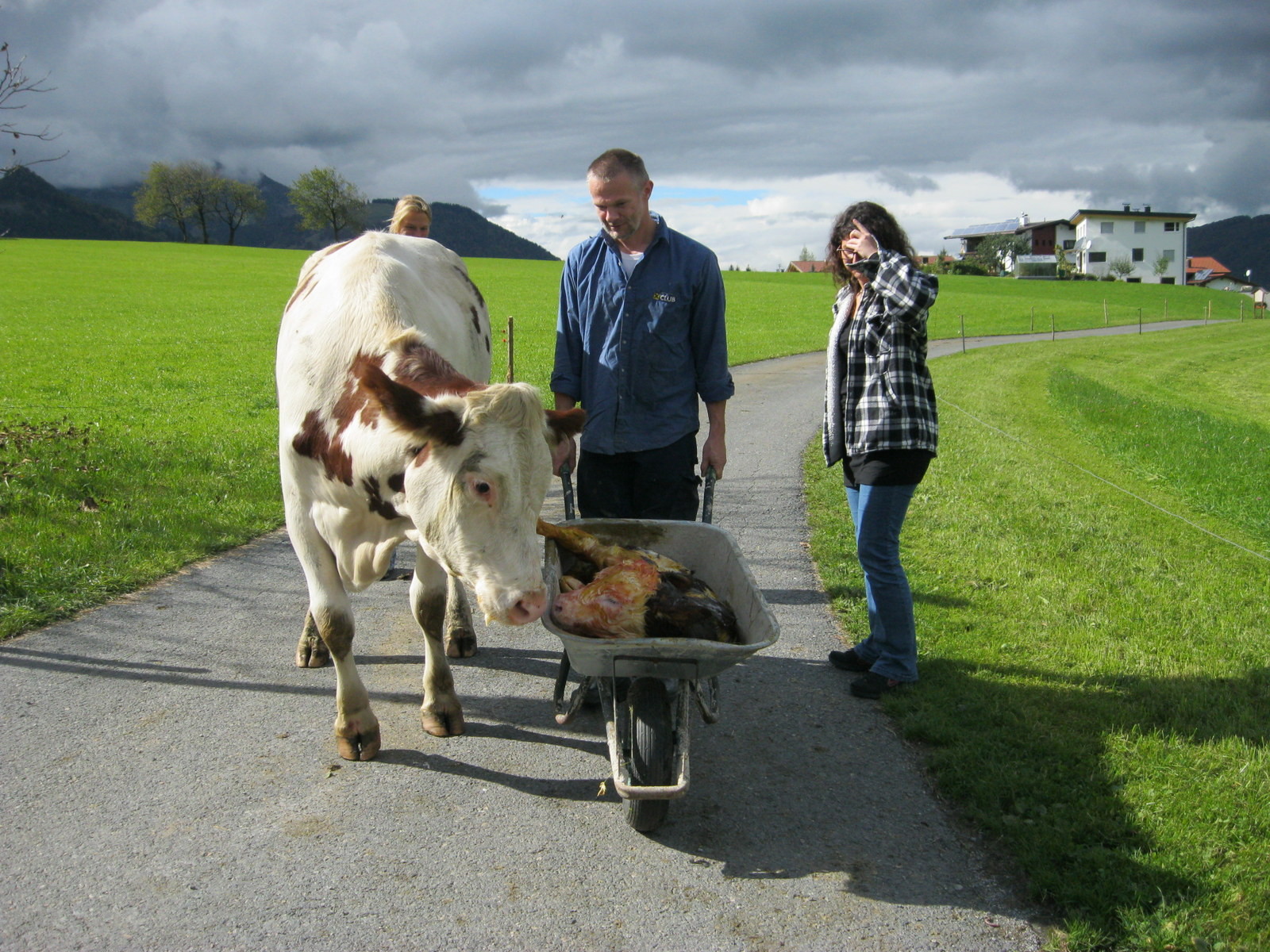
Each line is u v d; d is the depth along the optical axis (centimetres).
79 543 659
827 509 880
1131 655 512
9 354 2189
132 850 329
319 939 288
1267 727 425
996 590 625
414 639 541
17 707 434
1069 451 1251
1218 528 866
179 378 1889
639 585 355
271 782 379
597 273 451
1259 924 294
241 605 587
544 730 434
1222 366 3212
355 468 348
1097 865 323
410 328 380
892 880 326
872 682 470
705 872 329
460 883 319
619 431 452
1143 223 11656
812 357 2708
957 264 10700
